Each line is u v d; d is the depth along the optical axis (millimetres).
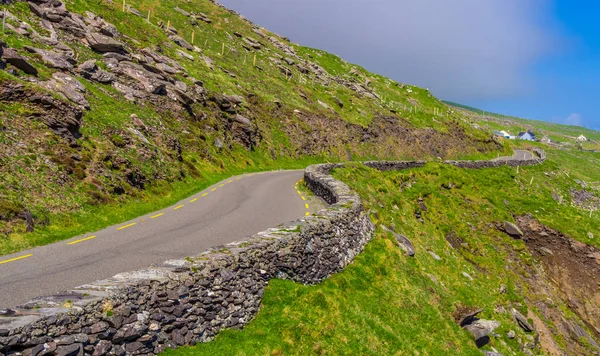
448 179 43250
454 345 15578
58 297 6980
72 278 10742
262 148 50344
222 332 9570
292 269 12750
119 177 21578
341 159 63812
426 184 40219
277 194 28109
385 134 79688
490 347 18719
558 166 87562
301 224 14453
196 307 9008
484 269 29219
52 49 29750
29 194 16062
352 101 89875
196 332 8898
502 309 23750
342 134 69062
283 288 11977
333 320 12047
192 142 35562
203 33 82625
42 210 15891
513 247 34438
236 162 41562
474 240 32375
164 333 8172
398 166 42406
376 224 21938
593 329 29750
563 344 25766
